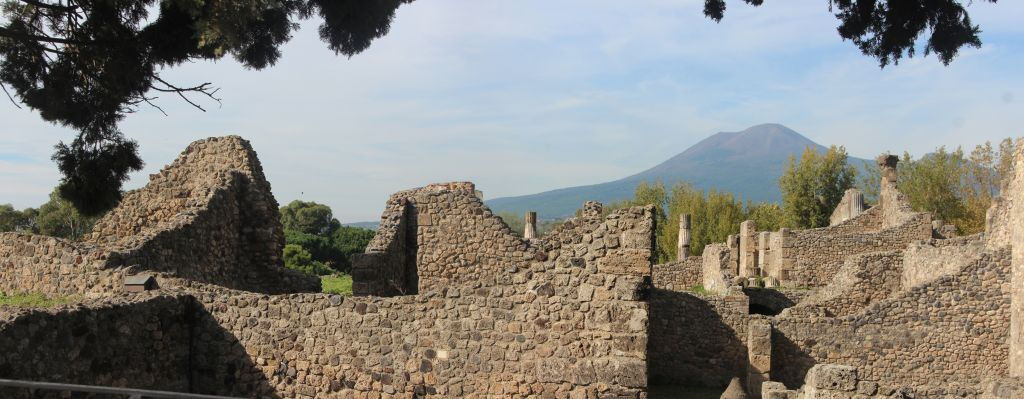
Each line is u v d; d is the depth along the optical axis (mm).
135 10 14281
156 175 21281
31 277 17688
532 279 15258
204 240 19594
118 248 17531
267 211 21656
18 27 13906
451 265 22047
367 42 15766
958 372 28594
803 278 41812
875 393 14273
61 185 15711
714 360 29359
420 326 15492
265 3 13664
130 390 8539
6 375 11805
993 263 28672
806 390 15406
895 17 16344
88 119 15180
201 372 16000
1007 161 63000
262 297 16062
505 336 15195
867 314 29219
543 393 14945
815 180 74938
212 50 13938
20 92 14477
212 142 21531
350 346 15664
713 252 39875
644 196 86625
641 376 14633
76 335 13148
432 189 23562
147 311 14812
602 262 15055
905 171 70562
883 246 41531
